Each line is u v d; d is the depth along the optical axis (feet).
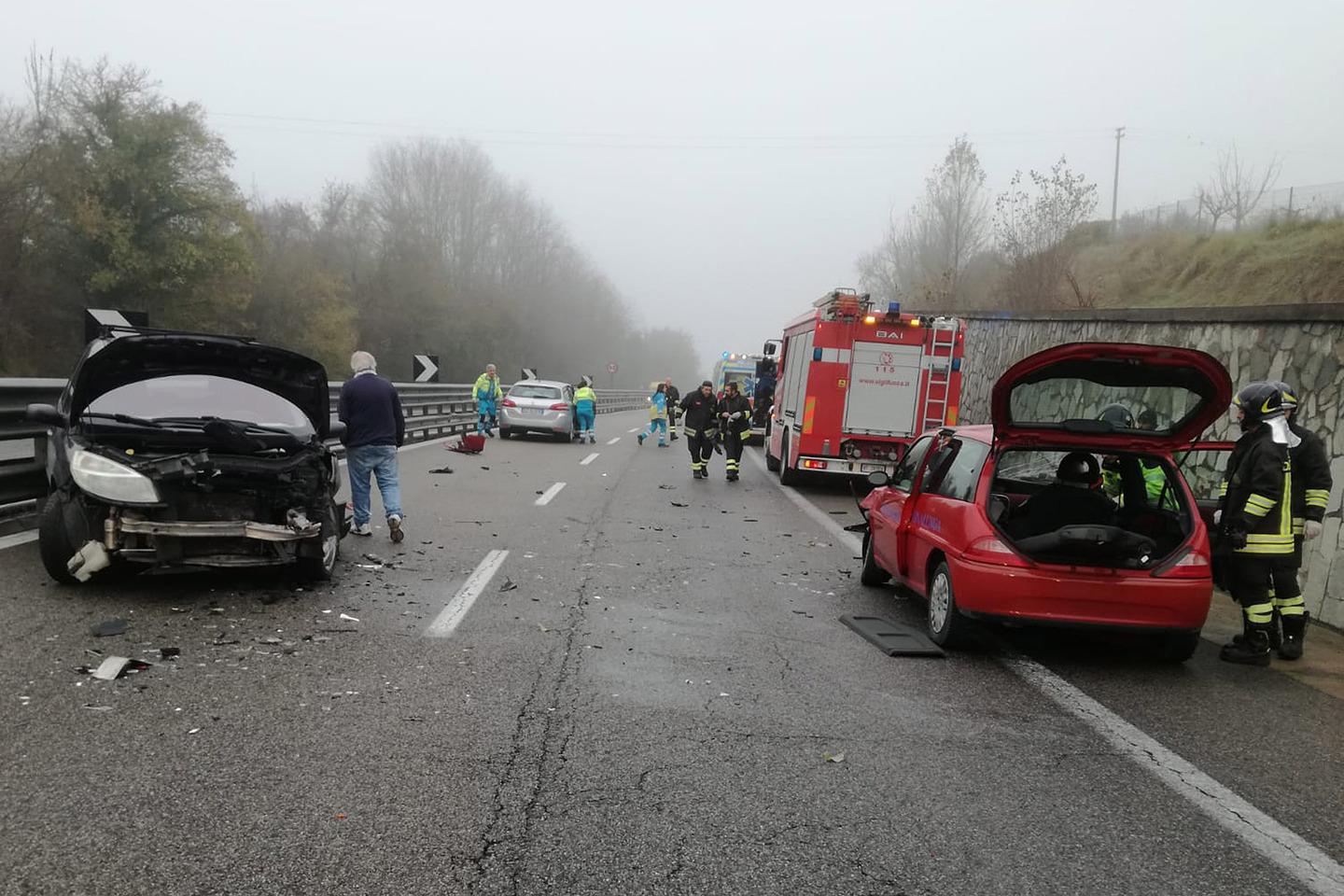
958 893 10.60
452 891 10.07
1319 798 13.84
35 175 113.19
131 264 121.60
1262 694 18.98
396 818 11.71
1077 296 78.33
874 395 48.80
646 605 23.91
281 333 159.12
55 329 117.91
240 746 13.74
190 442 22.41
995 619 19.66
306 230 196.03
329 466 25.11
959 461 22.74
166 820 11.35
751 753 14.43
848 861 11.18
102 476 20.80
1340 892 11.02
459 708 15.76
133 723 14.35
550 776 13.21
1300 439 21.15
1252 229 92.48
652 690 17.26
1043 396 31.50
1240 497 20.84
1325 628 25.23
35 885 9.80
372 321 196.24
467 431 85.35
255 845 10.87
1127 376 20.17
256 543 22.38
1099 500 21.85
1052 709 17.34
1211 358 18.81
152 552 21.34
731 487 52.54
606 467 60.13
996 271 105.29
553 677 17.70
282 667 17.42
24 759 12.89
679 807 12.41
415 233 213.25
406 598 23.17
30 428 27.81
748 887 10.49
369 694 16.22
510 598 23.73
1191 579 19.43
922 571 22.72
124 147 122.93
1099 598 19.31
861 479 53.11
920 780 13.73
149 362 23.73
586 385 81.87
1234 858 11.78
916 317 48.32
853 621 23.00
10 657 16.99
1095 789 13.75
